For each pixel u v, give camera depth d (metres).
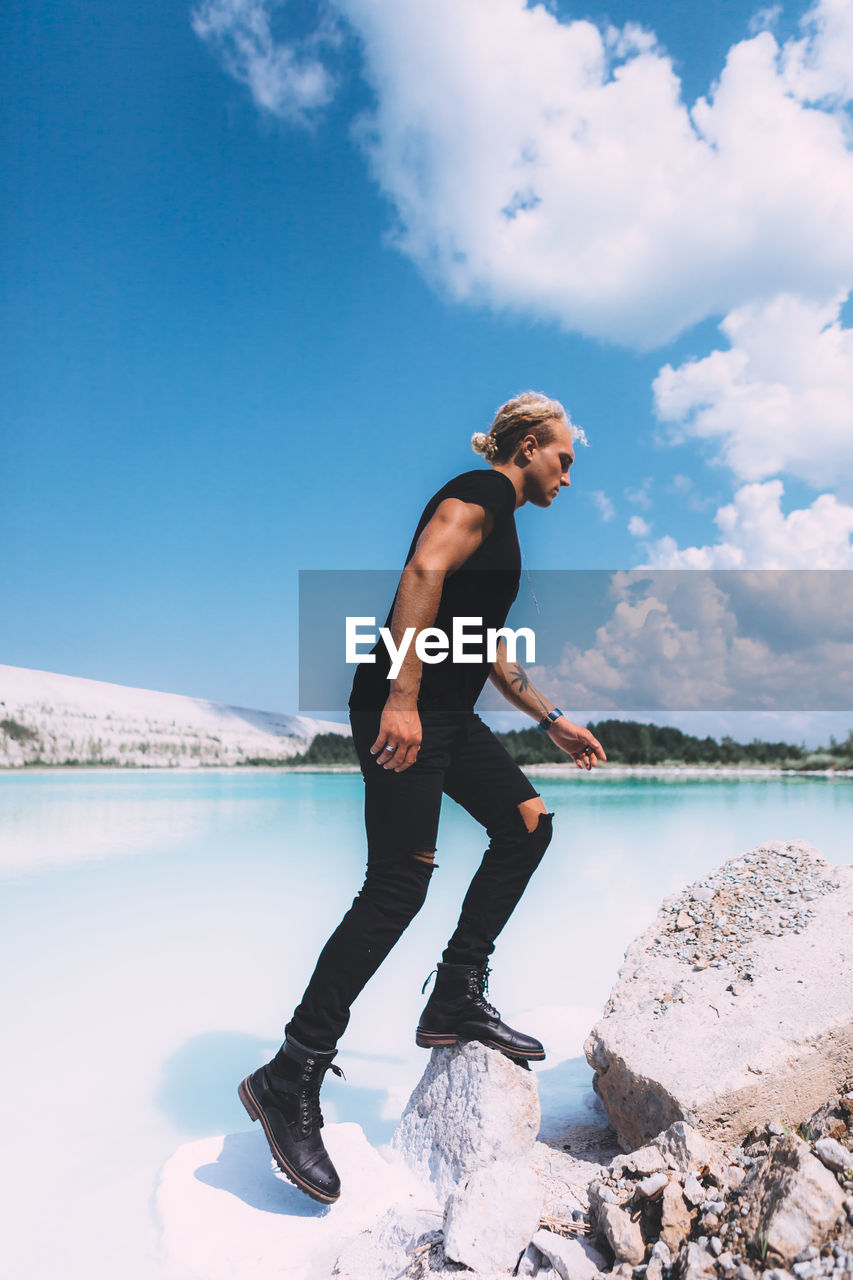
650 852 5.09
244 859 4.88
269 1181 1.40
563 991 2.55
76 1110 1.71
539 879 4.23
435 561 1.35
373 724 1.45
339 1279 1.11
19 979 2.62
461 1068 1.48
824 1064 1.42
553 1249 1.06
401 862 1.41
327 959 1.37
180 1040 2.13
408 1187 1.42
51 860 4.79
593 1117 1.66
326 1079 1.96
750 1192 1.03
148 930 3.25
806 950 1.66
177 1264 1.15
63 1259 1.17
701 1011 1.54
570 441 1.59
